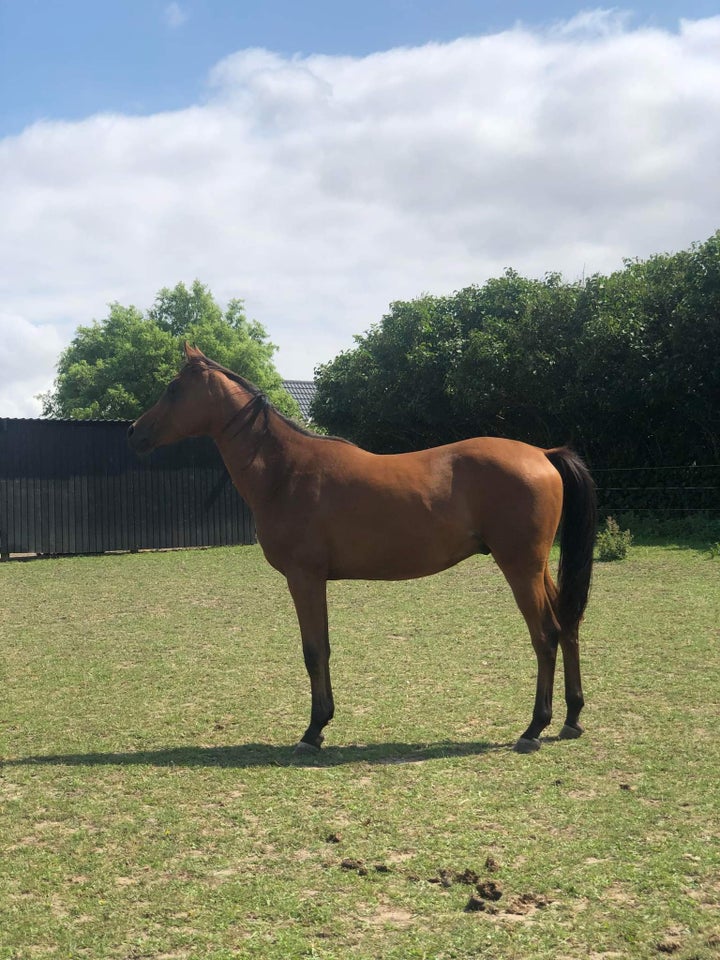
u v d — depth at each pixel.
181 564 15.47
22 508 17.05
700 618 8.58
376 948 2.76
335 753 4.80
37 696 6.23
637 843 3.52
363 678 6.54
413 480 5.00
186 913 3.01
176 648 7.89
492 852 3.45
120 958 2.74
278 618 9.45
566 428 20.17
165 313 44.22
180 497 18.69
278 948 2.77
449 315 21.80
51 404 43.28
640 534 17.08
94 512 17.77
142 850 3.54
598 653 7.16
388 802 4.01
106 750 4.95
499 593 10.81
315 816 3.86
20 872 3.37
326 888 3.17
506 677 6.48
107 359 40.50
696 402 17.02
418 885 3.18
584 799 4.03
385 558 5.00
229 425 5.26
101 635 8.63
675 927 2.87
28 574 14.34
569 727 5.02
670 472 18.30
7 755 4.89
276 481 5.12
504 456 5.00
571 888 3.13
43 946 2.84
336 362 23.98
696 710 5.45
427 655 7.29
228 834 3.68
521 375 18.53
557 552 14.52
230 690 6.30
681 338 16.64
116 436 18.06
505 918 2.94
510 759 4.62
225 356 39.94
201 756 4.80
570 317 18.44
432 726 5.27
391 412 21.73
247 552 17.48
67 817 3.94
